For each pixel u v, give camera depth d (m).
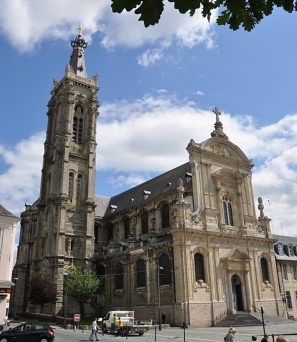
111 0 4.70
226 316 56.06
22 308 80.19
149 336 40.84
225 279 58.88
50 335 33.22
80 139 81.62
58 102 84.69
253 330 46.03
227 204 65.69
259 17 5.23
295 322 58.50
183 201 58.44
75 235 72.62
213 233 59.78
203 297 55.09
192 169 63.00
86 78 86.06
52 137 84.62
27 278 81.88
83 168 79.00
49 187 79.62
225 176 66.56
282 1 5.13
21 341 32.53
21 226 89.62
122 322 42.50
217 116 70.62
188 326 51.62
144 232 71.56
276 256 71.81
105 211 86.12
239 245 63.19
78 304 66.69
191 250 56.66
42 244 74.88
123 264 65.56
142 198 75.56
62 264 68.31
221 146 68.12
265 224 68.81
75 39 92.38
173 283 54.97
